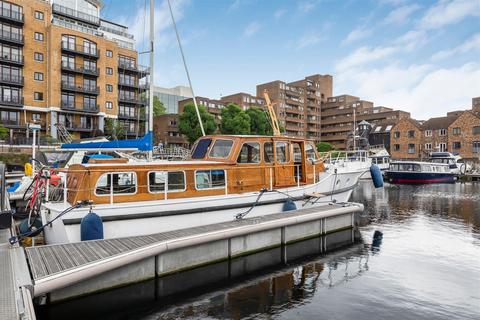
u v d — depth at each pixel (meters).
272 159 10.32
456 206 17.55
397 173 32.44
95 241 6.77
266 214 9.93
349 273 7.70
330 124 83.25
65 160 16.44
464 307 5.95
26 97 39.16
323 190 11.66
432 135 52.81
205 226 8.26
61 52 41.22
